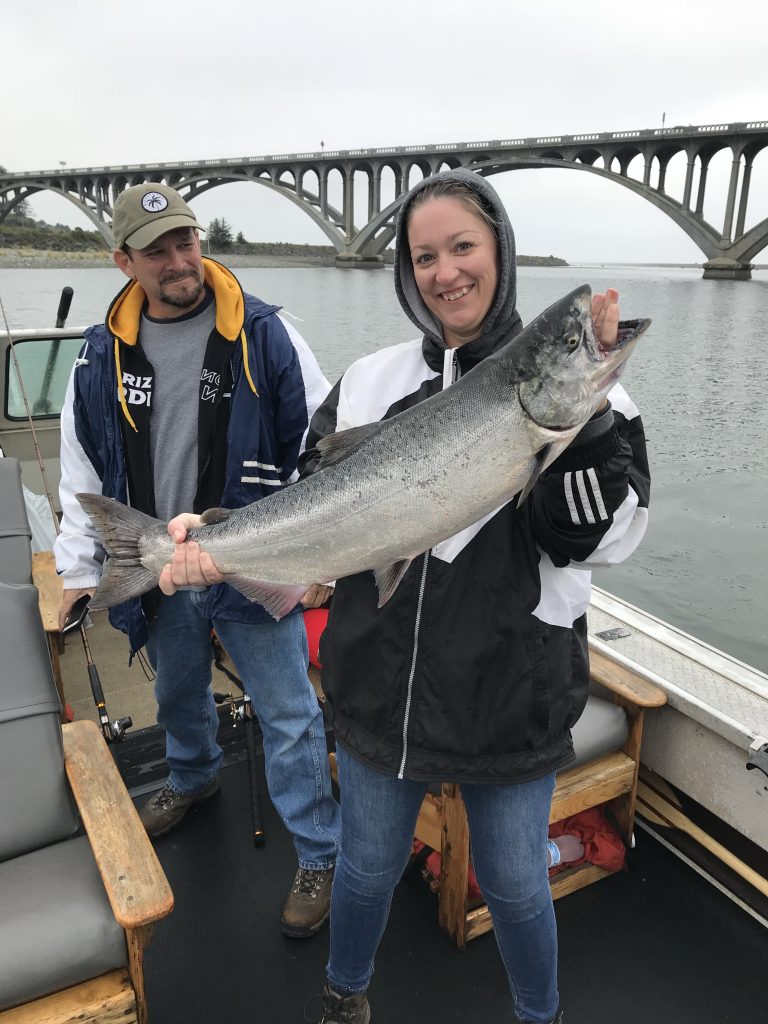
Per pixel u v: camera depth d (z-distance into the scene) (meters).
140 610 2.48
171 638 2.60
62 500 2.62
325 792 2.52
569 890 2.57
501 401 1.54
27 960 1.62
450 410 1.62
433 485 1.63
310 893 2.45
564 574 1.64
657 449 12.16
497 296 1.65
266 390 2.40
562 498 1.47
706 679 2.57
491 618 1.58
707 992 2.24
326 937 2.45
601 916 2.49
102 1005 1.66
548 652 1.60
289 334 2.47
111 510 2.12
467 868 2.29
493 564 1.59
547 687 1.59
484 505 1.60
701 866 2.64
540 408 1.49
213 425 2.41
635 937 2.42
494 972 2.29
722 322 27.39
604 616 3.06
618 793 2.58
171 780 2.92
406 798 1.72
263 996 2.24
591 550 1.50
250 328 2.38
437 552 1.64
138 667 3.98
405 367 1.86
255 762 3.06
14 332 4.80
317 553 1.80
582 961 2.33
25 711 2.10
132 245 2.21
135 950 1.67
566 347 1.45
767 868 2.55
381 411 1.85
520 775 1.61
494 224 1.59
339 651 1.74
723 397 15.80
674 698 2.48
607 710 2.56
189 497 2.50
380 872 1.76
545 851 1.70
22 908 1.73
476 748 1.60
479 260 1.58
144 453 2.46
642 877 2.65
